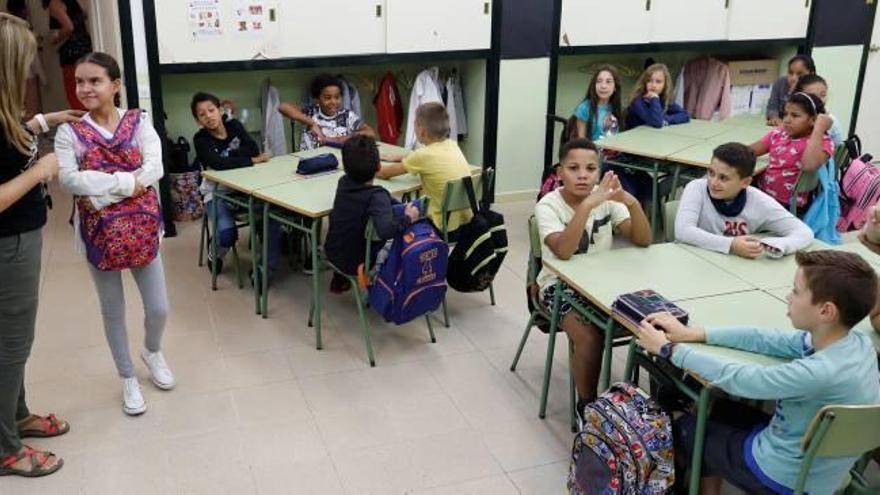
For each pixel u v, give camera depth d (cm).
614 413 190
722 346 184
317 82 448
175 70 417
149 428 254
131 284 369
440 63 525
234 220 364
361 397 276
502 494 224
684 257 244
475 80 515
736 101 569
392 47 462
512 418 264
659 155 395
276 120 478
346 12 445
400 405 271
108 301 248
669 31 532
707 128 468
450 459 240
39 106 656
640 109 475
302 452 242
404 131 533
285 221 320
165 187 438
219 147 379
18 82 185
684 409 208
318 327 311
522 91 511
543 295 262
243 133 393
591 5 506
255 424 257
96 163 225
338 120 452
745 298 212
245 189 330
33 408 262
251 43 428
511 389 284
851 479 190
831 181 348
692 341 185
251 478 229
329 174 354
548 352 257
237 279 383
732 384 168
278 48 434
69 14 556
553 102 522
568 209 258
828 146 336
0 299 201
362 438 251
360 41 453
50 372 287
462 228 325
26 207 199
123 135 229
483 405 272
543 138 530
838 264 156
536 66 509
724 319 198
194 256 418
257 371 293
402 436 252
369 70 516
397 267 288
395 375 293
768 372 163
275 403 271
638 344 205
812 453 153
